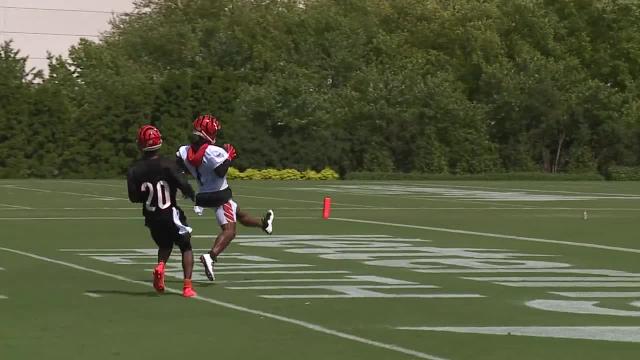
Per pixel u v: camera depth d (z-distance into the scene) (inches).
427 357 1315.2
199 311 1683.1
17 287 1964.8
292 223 3666.3
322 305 1755.7
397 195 5723.4
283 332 1492.4
